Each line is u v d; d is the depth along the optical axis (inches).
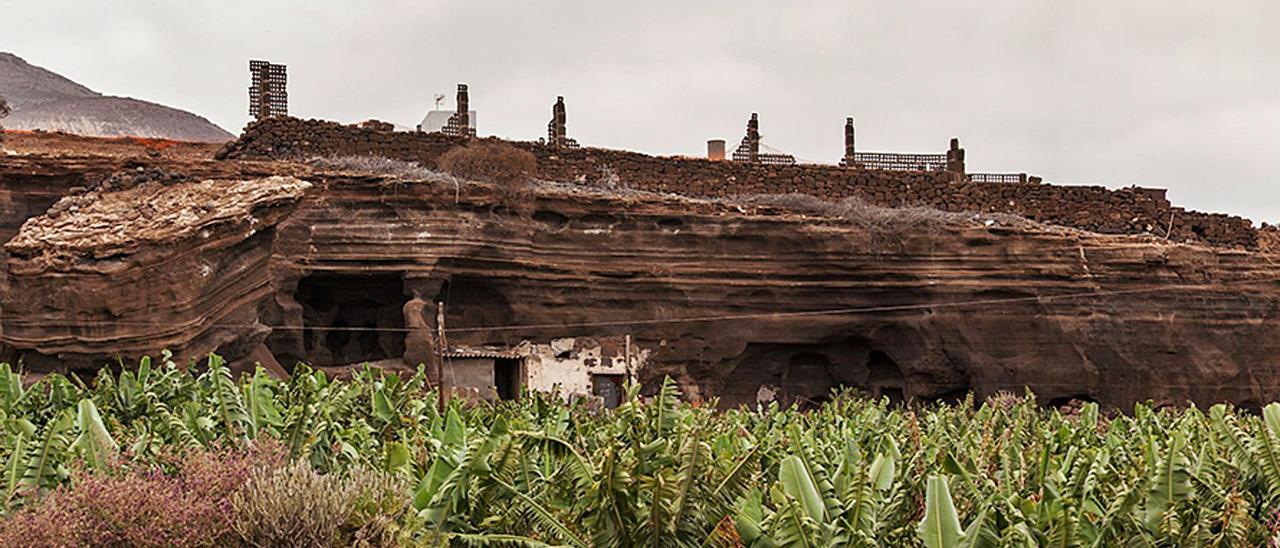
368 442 863.1
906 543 696.4
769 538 660.1
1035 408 1628.9
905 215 1929.1
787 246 1903.3
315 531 601.0
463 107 2059.5
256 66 2097.7
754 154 2226.9
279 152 1817.2
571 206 1830.7
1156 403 1941.4
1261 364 1973.4
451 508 673.0
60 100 5300.2
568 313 1823.3
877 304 1934.1
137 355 1387.8
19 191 1637.6
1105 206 2155.5
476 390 1633.9
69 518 586.6
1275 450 874.8
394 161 1812.3
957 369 1939.0
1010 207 2126.0
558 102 2129.7
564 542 661.3
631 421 905.5
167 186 1585.9
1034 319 1924.2
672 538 661.9
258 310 1546.5
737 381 1936.5
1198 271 1967.3
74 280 1376.7
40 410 1053.2
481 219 1758.1
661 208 1872.5
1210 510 764.6
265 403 914.7
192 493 617.3
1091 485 807.7
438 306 1572.3
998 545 656.4
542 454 756.6
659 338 1860.2
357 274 1700.3
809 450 885.2
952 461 821.9
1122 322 1934.1
